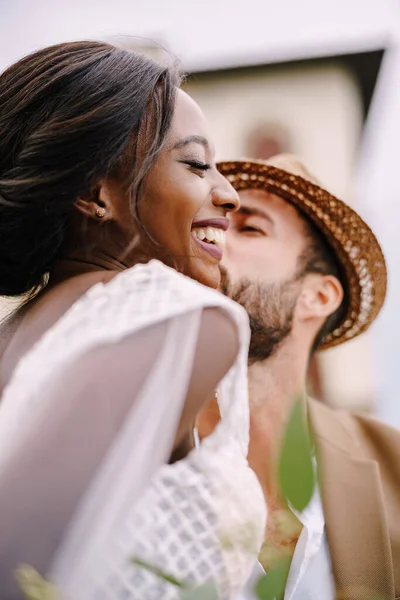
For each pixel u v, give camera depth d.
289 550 1.83
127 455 0.94
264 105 5.70
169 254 1.30
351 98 5.60
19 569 0.86
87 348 0.97
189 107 1.34
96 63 1.27
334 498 1.97
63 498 0.90
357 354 4.92
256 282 2.16
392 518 2.03
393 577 1.91
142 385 0.97
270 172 2.20
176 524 1.07
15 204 1.23
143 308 1.02
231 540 1.09
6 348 1.17
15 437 0.94
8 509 0.89
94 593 0.97
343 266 2.30
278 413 2.05
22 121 1.26
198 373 1.04
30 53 1.34
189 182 1.30
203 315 1.07
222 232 1.40
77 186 1.22
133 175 1.25
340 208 2.21
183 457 1.14
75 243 1.28
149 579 1.02
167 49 1.37
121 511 0.96
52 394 0.95
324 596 1.89
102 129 1.22
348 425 2.23
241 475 1.18
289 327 2.16
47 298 1.18
